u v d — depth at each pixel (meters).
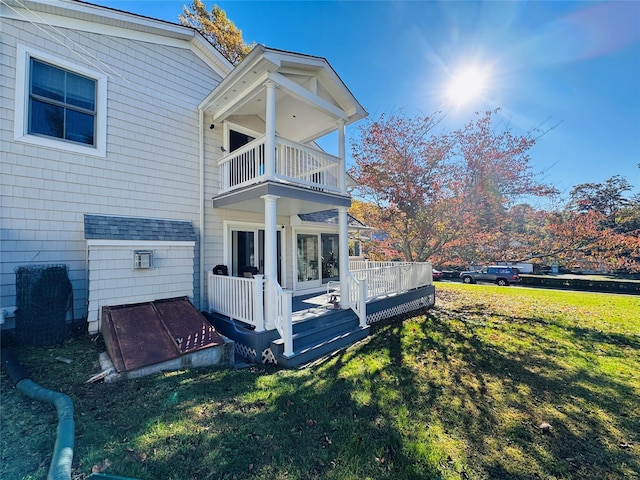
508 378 4.44
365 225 12.61
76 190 5.24
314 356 5.20
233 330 5.48
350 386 3.96
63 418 2.55
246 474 2.26
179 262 6.03
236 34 14.49
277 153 8.38
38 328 4.32
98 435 2.51
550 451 2.77
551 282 20.41
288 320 4.90
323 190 6.76
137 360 3.84
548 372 4.70
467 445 2.81
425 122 12.28
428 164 12.01
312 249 10.11
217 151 7.34
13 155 4.65
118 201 5.73
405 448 2.70
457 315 9.21
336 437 2.80
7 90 4.64
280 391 3.70
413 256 13.59
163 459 2.32
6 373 3.48
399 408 3.43
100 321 4.98
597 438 2.99
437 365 4.93
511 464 2.57
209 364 4.46
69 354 4.10
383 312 8.39
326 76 6.59
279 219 8.86
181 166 6.67
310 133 8.39
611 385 4.25
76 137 5.32
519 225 11.65
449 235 12.01
